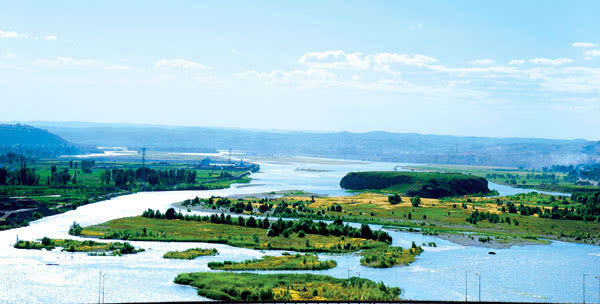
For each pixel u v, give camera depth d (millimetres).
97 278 168000
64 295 150250
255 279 165375
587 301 153125
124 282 163875
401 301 142875
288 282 163000
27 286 158375
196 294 152375
